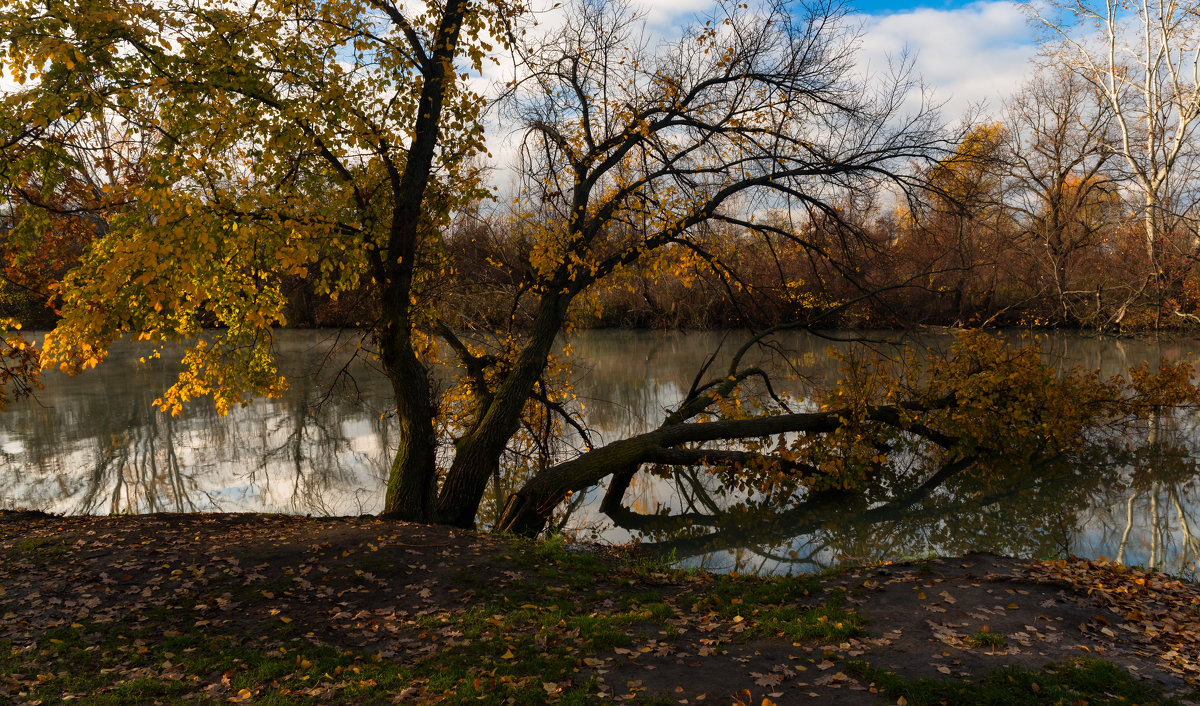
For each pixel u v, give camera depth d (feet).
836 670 15.51
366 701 14.92
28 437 55.21
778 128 37.06
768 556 33.30
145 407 66.03
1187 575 28.14
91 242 30.09
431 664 16.62
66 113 25.12
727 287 45.70
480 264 44.65
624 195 37.60
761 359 97.25
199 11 25.90
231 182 27.30
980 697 13.99
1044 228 106.22
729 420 43.19
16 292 35.35
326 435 55.52
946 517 39.09
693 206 37.11
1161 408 53.06
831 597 20.42
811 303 48.88
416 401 33.01
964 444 46.26
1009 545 34.22
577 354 104.63
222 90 26.35
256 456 49.83
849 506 41.39
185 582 22.15
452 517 34.47
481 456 35.68
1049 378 47.42
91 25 23.70
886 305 44.01
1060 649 16.42
